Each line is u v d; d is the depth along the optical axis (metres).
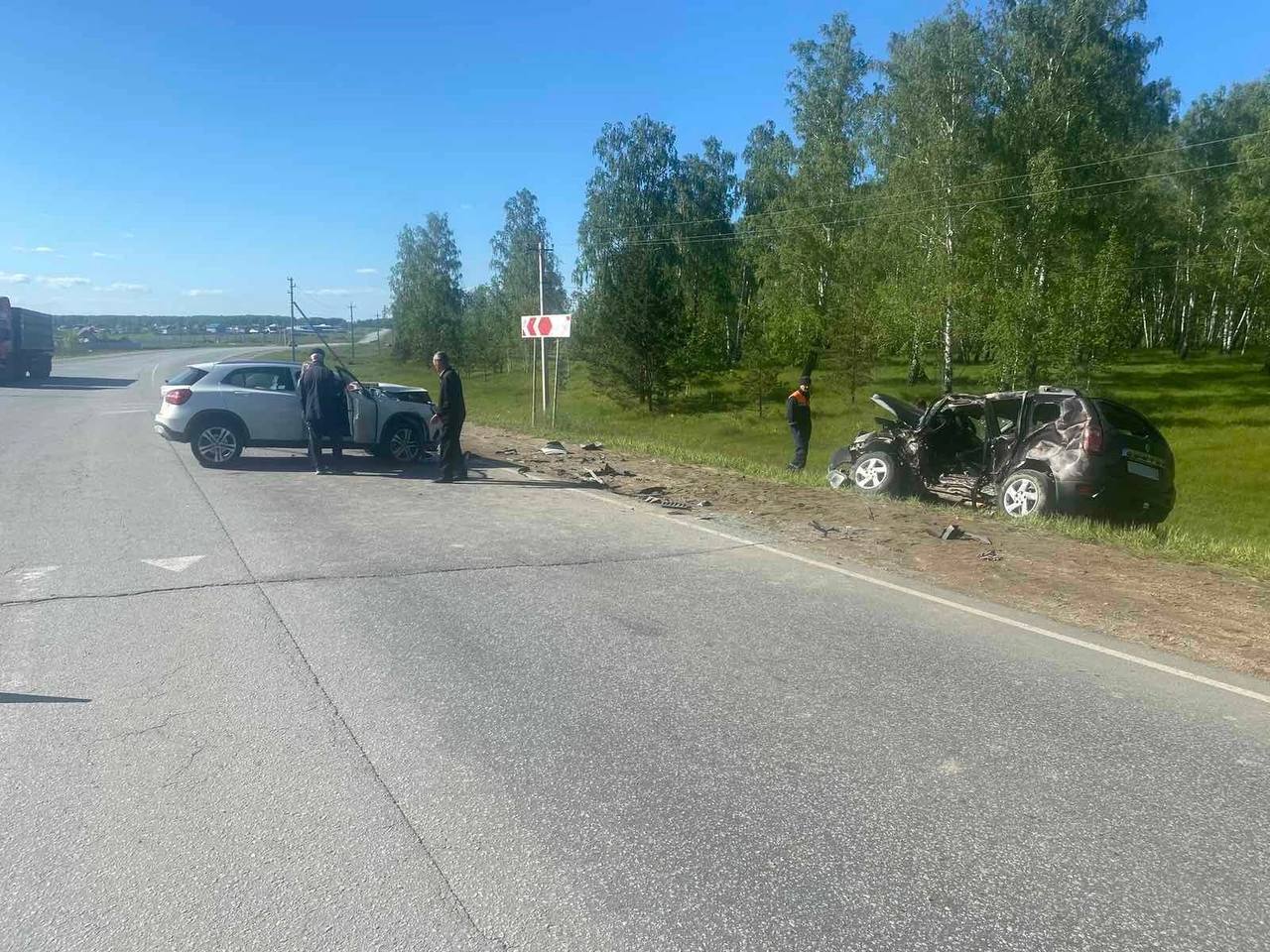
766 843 3.46
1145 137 43.12
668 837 3.50
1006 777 4.03
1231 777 4.06
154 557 7.88
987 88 36.34
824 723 4.60
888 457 12.52
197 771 3.98
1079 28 36.19
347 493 11.70
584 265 53.38
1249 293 50.38
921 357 44.75
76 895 3.07
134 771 3.98
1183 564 8.21
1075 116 36.00
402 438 14.60
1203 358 55.62
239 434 13.85
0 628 5.89
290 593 6.83
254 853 3.34
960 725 4.60
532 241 62.19
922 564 8.18
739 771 4.06
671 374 42.56
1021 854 3.42
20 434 18.12
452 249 73.75
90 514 9.80
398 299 78.94
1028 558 8.40
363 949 2.81
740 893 3.13
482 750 4.24
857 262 42.44
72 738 4.30
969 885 3.21
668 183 55.09
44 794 3.76
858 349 39.44
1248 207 40.69
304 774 3.96
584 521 10.04
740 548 8.71
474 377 64.62
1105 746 4.38
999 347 34.06
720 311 56.50
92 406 26.38
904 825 3.61
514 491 12.20
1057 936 2.93
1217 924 3.00
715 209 56.97
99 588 6.87
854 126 45.00
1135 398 40.88
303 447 14.33
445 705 4.76
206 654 5.48
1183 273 53.91
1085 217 36.38
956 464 12.54
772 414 40.75
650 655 5.57
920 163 36.62
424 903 3.05
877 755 4.24
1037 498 10.77
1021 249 35.41
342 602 6.62
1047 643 5.96
